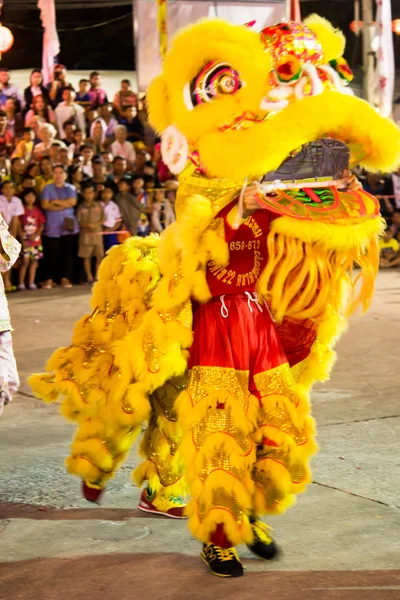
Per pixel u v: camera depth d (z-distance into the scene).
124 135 16.84
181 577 3.80
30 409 6.89
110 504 4.73
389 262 16.86
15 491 4.95
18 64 26.39
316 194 3.81
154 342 3.90
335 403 6.91
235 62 3.79
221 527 3.79
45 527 4.40
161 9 11.21
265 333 3.91
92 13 26.58
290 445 3.81
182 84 3.89
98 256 15.13
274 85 3.82
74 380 4.32
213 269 3.89
